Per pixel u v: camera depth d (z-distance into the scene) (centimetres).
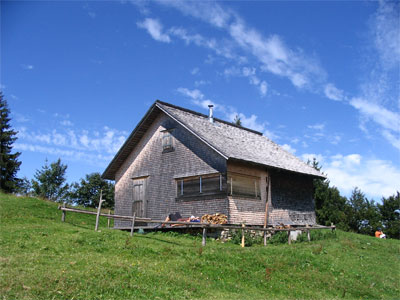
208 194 2162
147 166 2588
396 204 4066
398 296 1415
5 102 5344
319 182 3962
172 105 2561
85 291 967
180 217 2280
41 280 992
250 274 1345
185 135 2377
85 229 1873
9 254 1227
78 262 1202
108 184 4953
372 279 1541
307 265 1560
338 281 1445
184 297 1033
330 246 2058
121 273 1134
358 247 2186
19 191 4812
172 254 1473
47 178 4722
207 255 1482
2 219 1992
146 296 996
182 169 2344
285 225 2422
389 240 2669
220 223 2036
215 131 2489
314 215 2775
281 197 2484
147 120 2583
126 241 1544
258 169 2344
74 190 4797
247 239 1967
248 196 2225
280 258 1582
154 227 2242
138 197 2592
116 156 2712
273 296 1184
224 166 2106
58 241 1479
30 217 2169
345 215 3825
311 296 1241
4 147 5059
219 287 1179
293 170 2502
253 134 3041
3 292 899
